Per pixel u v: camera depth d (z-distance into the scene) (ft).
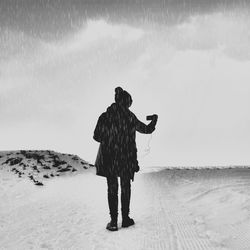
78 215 20.33
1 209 23.88
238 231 14.85
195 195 27.45
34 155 60.13
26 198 29.91
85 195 30.86
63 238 14.92
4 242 14.79
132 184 41.45
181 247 13.05
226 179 40.55
